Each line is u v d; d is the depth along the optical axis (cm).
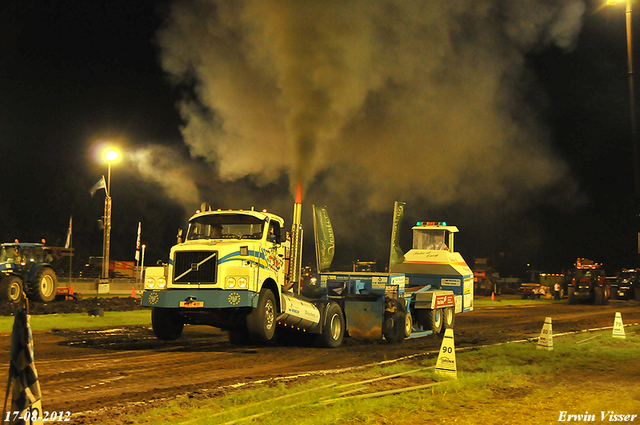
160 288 1218
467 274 2058
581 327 1981
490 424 643
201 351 1209
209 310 1197
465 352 1234
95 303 2225
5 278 2016
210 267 1192
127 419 639
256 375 937
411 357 1176
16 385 485
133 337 1459
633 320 2306
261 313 1218
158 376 910
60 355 1101
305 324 1348
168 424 616
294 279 1395
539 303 3669
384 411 684
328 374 946
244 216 1303
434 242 2070
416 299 1695
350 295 1538
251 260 1202
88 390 802
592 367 1067
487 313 2691
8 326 1509
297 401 724
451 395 777
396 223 1600
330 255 1647
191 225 1323
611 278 4275
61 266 4178
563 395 793
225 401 721
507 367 1008
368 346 1411
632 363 1117
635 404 732
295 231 1419
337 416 650
